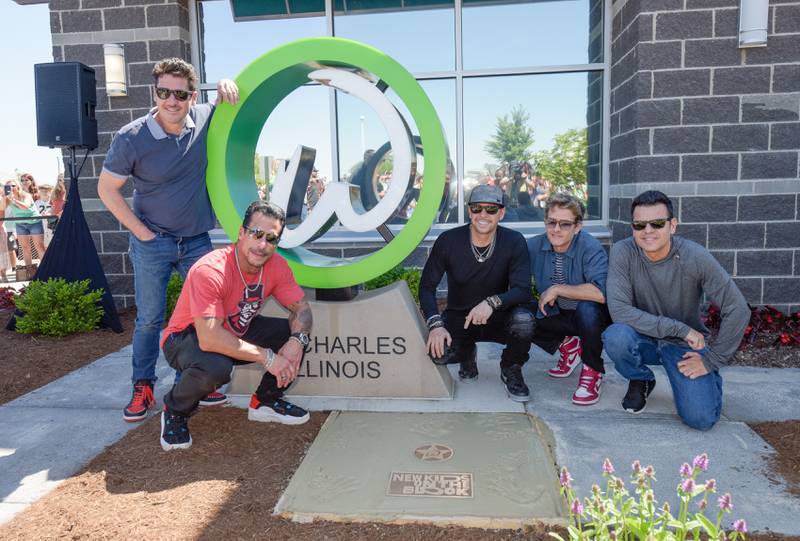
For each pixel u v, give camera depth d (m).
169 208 3.19
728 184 5.19
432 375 3.44
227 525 2.22
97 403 3.57
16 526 2.25
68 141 5.28
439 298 6.14
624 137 5.63
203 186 3.36
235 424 3.15
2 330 5.43
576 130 6.33
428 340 3.31
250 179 3.72
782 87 5.05
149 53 6.13
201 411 3.33
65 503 2.40
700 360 2.91
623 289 3.09
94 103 5.53
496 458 2.69
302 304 3.07
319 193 6.64
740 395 3.45
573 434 2.94
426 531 2.16
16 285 8.87
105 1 6.10
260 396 3.16
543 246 3.60
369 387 3.48
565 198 3.30
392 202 3.30
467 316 3.29
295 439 2.96
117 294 6.38
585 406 3.33
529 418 3.16
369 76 3.56
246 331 3.07
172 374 4.10
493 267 3.36
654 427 3.01
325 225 3.44
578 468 2.59
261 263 2.78
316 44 3.28
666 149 5.22
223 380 2.83
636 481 1.92
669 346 3.06
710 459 2.65
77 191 5.38
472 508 2.28
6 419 3.33
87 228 5.37
